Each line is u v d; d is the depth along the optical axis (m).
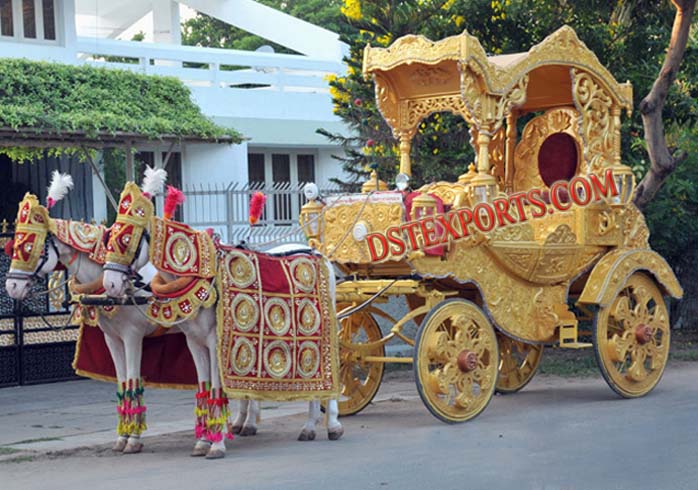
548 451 10.04
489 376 12.29
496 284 12.66
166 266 10.09
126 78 20.66
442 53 12.30
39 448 11.23
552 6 18.70
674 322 21.86
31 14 23.48
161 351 11.30
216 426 10.27
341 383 12.90
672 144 20.81
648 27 18.69
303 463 9.82
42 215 10.32
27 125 17.84
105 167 25.48
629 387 13.60
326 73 28.39
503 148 14.93
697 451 9.82
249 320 10.41
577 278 13.72
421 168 18.44
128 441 10.74
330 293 11.25
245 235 21.00
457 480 8.87
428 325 11.74
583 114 13.56
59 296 16.39
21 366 16.19
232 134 20.53
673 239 20.25
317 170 29.23
